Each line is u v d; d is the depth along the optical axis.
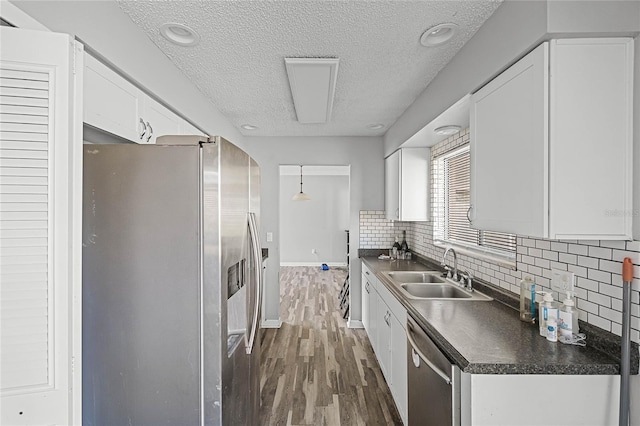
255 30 1.67
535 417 1.19
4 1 0.94
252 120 3.38
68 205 0.92
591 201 1.20
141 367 1.26
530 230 1.29
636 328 1.18
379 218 4.15
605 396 1.19
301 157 4.12
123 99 1.54
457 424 1.29
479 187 1.66
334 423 2.21
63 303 0.91
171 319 1.25
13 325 0.89
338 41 1.77
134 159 1.25
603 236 1.20
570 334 1.36
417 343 1.72
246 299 1.62
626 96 1.20
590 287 1.37
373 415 2.30
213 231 1.25
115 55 1.45
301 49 1.86
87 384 1.26
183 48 1.86
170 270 1.25
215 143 1.27
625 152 1.20
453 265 2.83
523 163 1.33
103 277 1.25
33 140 0.89
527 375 1.19
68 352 0.92
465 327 1.56
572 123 1.20
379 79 2.30
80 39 1.25
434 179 3.35
